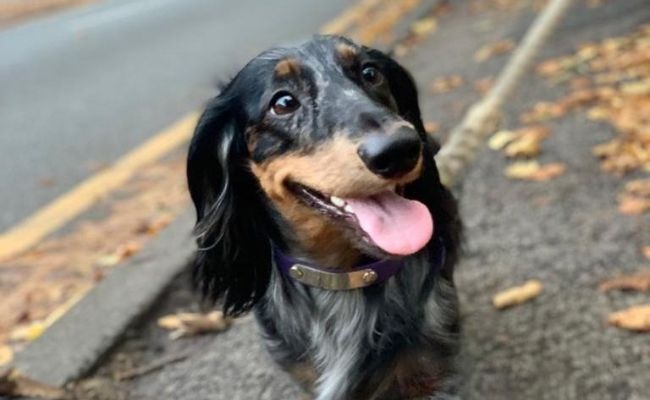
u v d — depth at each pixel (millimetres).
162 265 659
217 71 1467
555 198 667
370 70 422
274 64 411
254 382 518
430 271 427
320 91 391
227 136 429
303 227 410
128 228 826
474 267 597
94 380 541
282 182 400
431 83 1059
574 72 929
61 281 725
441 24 1408
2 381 507
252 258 442
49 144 1191
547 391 465
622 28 1038
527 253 599
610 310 517
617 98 816
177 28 2014
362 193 357
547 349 499
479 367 495
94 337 574
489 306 552
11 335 638
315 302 428
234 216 435
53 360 555
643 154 693
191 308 621
